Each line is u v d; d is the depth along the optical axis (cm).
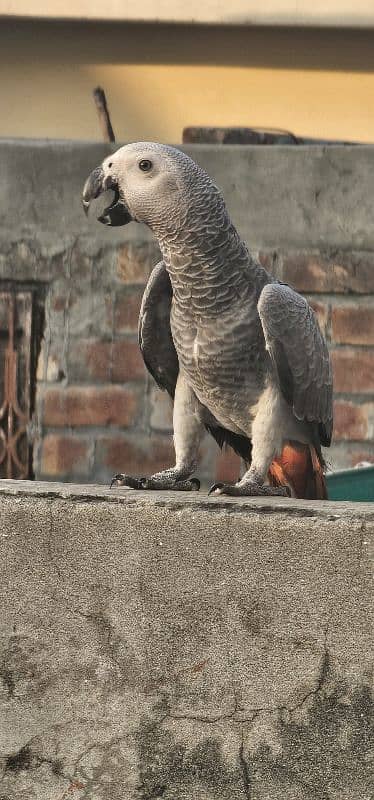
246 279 583
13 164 845
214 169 832
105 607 461
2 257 850
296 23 1166
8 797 469
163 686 458
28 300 852
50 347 853
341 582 442
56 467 855
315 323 596
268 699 450
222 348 579
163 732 459
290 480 614
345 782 446
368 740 444
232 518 449
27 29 1198
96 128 1199
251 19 1166
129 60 1198
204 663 454
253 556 448
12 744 469
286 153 829
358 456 830
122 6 1170
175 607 455
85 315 848
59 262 848
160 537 455
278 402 584
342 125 1192
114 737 462
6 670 468
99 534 460
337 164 828
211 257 570
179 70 1194
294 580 445
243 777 454
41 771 468
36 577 465
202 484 842
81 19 1174
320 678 445
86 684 464
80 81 1196
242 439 632
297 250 830
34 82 1196
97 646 462
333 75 1190
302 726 448
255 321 580
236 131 987
